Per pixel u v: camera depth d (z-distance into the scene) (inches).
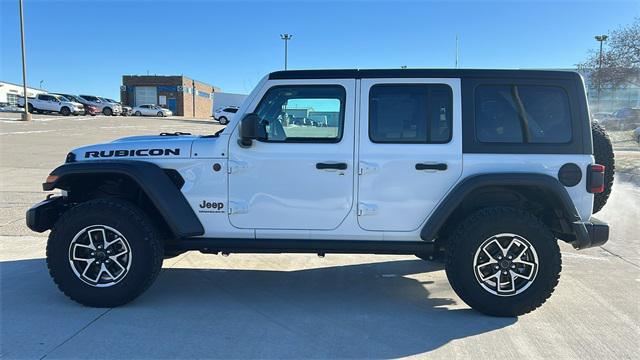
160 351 144.0
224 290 199.2
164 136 199.8
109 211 171.8
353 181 173.8
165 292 195.6
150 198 173.5
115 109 2020.2
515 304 167.8
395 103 174.9
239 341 151.4
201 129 1373.0
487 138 172.7
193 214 178.2
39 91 3132.4
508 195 179.5
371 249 176.7
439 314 174.9
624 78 775.1
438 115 174.1
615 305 183.5
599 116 1328.7
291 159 174.7
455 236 169.5
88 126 1237.7
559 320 169.2
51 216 187.3
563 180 169.8
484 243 166.9
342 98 175.6
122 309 176.1
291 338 154.0
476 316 172.9
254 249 180.2
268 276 218.4
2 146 706.8
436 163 171.2
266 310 177.8
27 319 166.1
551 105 172.9
